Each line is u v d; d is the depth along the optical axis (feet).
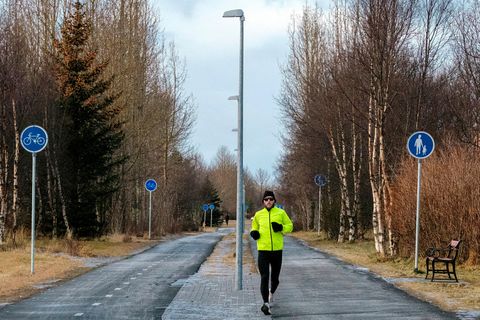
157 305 33.37
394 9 62.03
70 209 100.89
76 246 73.97
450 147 60.90
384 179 62.80
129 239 106.93
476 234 52.65
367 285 42.04
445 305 32.58
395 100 74.84
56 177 100.37
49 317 29.53
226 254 78.18
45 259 62.08
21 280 44.93
